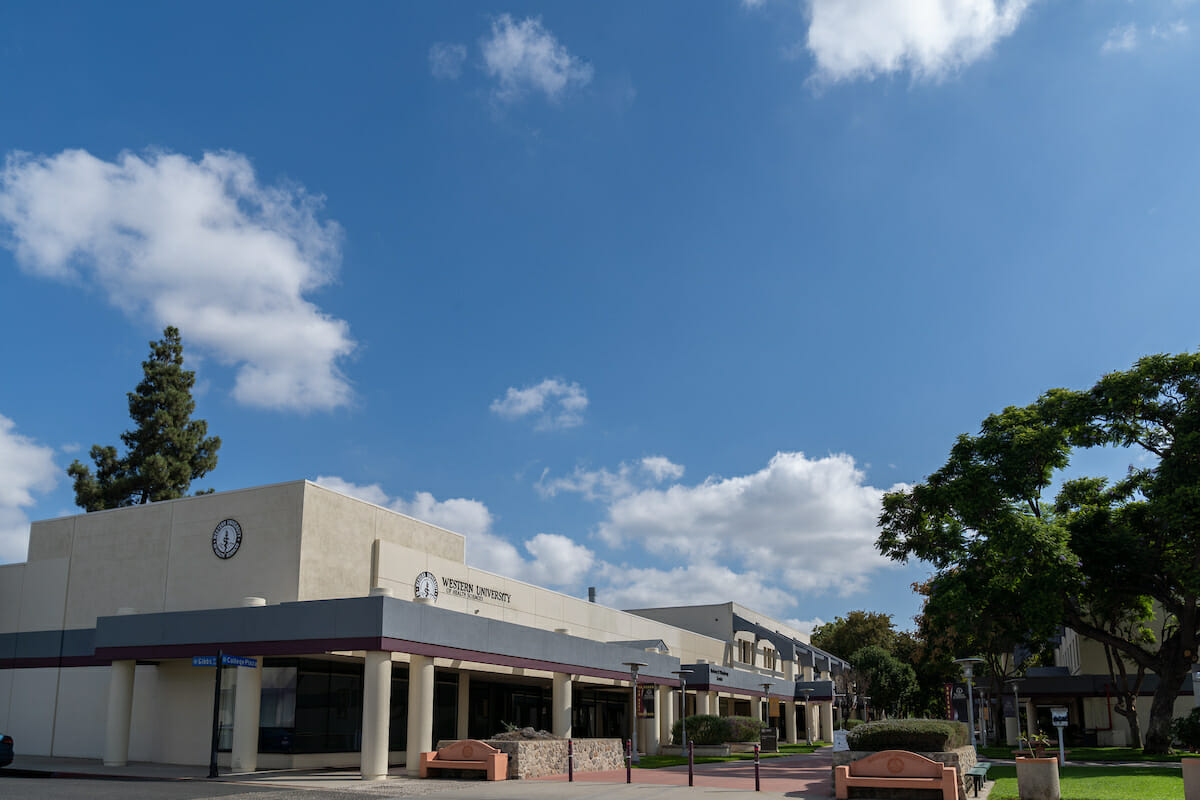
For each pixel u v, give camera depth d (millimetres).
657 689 45531
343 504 30766
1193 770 16344
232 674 28516
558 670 34625
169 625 26766
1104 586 37438
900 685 80688
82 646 32312
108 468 60719
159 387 63594
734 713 66688
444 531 36625
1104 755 36656
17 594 34594
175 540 31438
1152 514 34094
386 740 23891
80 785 20141
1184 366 33688
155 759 29344
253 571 29344
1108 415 35625
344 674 29938
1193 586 32719
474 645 28688
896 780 18797
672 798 19109
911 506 40250
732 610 70688
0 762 24578
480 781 23469
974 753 23047
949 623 39281
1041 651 54688
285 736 27281
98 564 32969
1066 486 41875
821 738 77562
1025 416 37344
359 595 30812
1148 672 51906
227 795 18312
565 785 22391
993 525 34594
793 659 78312
